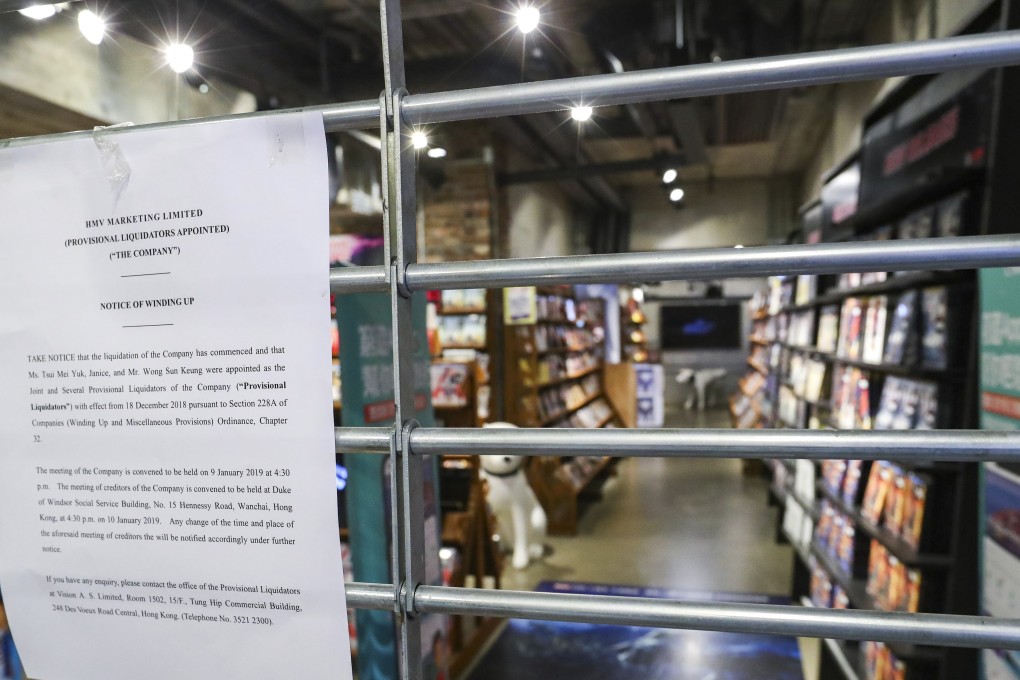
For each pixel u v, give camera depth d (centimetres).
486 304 589
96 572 78
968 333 195
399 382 71
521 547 448
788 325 579
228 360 72
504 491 443
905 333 235
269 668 75
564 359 729
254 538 73
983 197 177
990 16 169
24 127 345
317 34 440
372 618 217
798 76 65
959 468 189
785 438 67
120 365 75
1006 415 116
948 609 191
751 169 1021
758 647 258
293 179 70
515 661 252
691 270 68
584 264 69
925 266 64
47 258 76
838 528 309
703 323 1467
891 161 257
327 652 73
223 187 71
